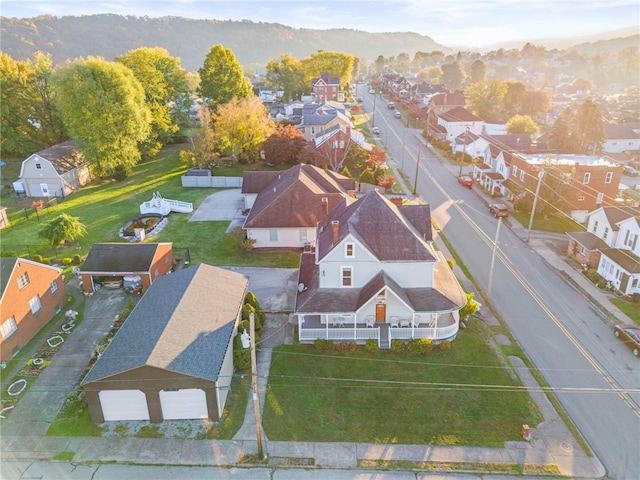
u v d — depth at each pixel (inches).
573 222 2103.8
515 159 2375.7
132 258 1478.8
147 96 3235.7
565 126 2974.9
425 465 873.5
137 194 2479.1
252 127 2915.8
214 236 1924.2
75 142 2632.9
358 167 2802.7
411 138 3860.7
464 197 2443.4
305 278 1357.0
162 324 1052.5
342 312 1187.3
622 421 981.2
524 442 923.4
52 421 975.0
